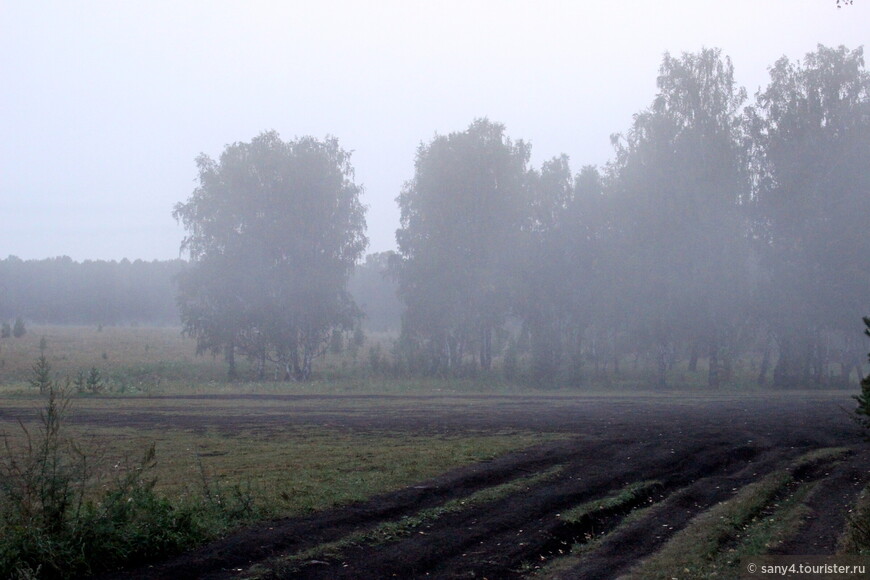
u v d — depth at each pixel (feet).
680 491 40.37
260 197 169.78
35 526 25.61
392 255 180.04
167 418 78.28
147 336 331.57
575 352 168.04
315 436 62.23
